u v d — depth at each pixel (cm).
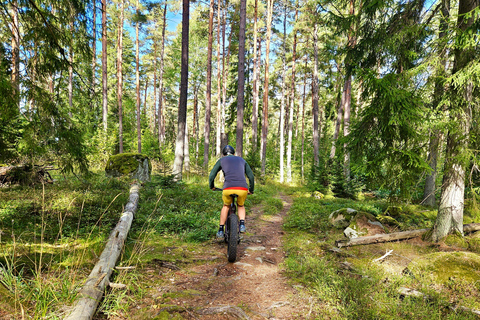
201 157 3803
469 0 471
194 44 2997
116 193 821
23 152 528
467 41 431
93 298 256
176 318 258
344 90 1584
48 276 292
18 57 469
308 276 373
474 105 489
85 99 571
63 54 502
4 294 237
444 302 292
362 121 566
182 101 1349
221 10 2569
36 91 480
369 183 566
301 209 941
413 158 476
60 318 221
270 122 4703
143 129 2995
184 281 352
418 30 525
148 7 2397
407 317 262
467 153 473
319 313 278
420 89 498
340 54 770
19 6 447
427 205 963
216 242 546
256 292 332
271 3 2217
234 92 2988
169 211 726
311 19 1861
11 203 597
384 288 321
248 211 930
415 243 543
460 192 516
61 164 548
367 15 659
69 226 492
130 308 273
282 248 537
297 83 3175
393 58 591
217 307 284
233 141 3325
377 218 712
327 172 1650
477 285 329
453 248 492
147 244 488
